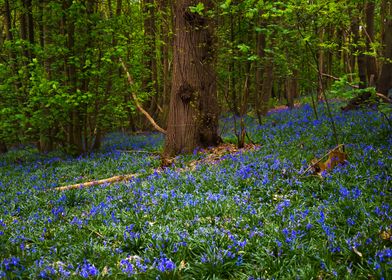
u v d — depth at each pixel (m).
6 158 17.73
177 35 12.65
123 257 5.18
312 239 5.21
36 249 5.54
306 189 7.33
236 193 7.52
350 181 7.37
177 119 12.90
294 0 9.09
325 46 10.45
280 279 4.36
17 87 16.27
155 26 22.77
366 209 5.94
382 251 4.46
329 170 8.12
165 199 7.51
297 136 12.42
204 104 12.96
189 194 7.64
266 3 9.45
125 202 7.71
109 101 16.80
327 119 14.58
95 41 15.62
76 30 15.61
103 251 5.29
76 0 15.04
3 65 14.44
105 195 8.59
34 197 8.89
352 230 5.42
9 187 10.72
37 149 20.86
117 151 15.88
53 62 15.89
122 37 14.65
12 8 17.98
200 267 4.73
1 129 14.99
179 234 5.64
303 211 6.24
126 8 21.25
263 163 9.16
